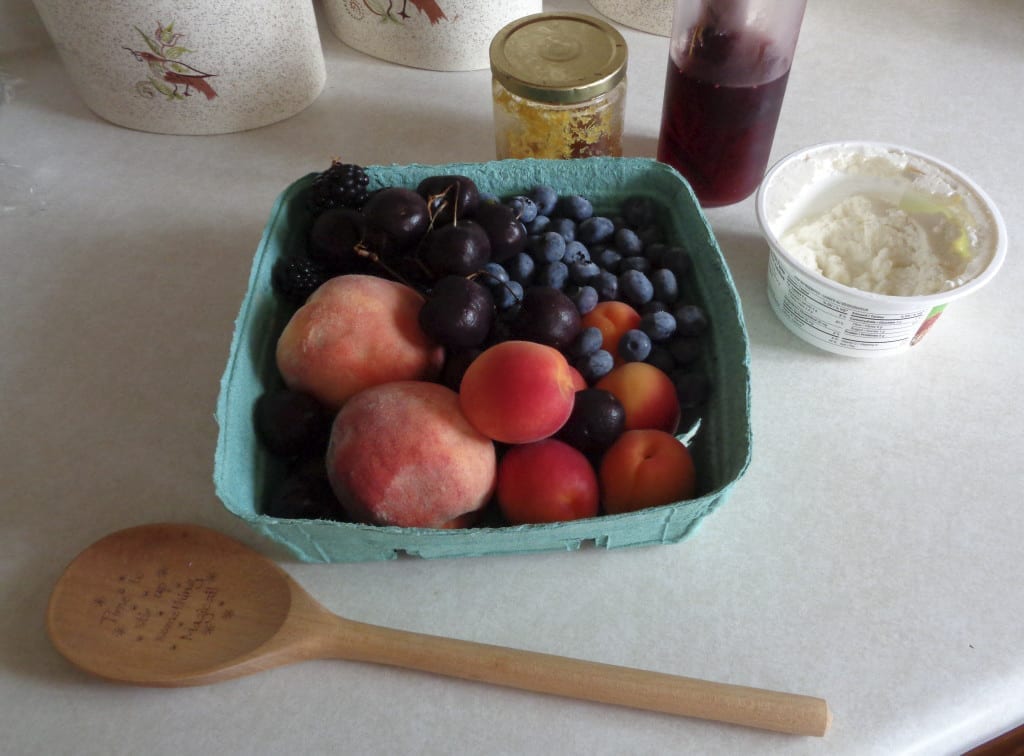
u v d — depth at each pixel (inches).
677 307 23.9
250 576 19.3
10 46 35.2
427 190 23.2
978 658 18.2
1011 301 25.5
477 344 20.4
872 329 22.5
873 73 33.5
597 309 22.8
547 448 19.2
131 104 31.1
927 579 19.6
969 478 21.4
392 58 34.3
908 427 22.5
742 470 17.9
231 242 28.2
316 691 18.2
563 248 23.9
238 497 18.6
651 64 34.0
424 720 17.7
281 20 29.4
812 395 23.3
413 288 23.5
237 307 26.2
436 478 18.1
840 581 19.6
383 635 18.2
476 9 31.6
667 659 18.4
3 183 29.9
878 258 24.0
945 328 24.8
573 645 18.7
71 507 21.5
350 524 17.5
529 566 20.1
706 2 23.8
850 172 25.3
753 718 16.9
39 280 27.1
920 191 24.6
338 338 20.1
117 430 23.1
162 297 26.5
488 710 17.8
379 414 18.5
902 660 18.2
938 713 17.4
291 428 20.0
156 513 21.4
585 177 25.2
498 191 25.5
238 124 31.7
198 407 23.6
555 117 25.9
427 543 18.6
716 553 20.2
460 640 18.2
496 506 20.9
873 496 21.1
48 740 17.5
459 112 32.4
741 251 27.2
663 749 17.1
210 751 17.4
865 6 36.8
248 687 18.2
